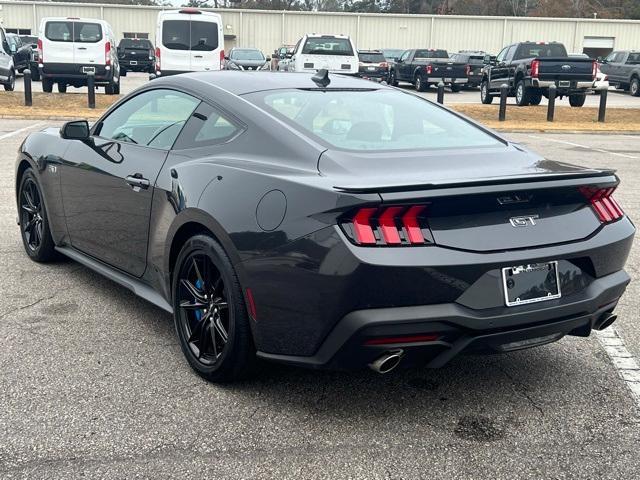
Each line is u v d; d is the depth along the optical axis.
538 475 2.89
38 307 4.73
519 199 3.21
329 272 2.97
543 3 88.88
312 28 51.06
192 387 3.62
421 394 3.61
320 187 3.06
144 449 3.01
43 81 21.19
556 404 3.53
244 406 3.43
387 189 2.91
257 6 93.62
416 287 2.96
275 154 3.51
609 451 3.09
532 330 3.23
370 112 4.00
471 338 3.09
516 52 23.77
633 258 6.44
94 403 3.41
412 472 2.89
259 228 3.23
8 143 12.46
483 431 3.24
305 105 3.91
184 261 3.75
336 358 3.07
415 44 51.62
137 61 40.38
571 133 18.50
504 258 3.10
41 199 5.42
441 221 3.08
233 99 3.93
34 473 2.81
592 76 20.61
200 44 20.31
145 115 4.50
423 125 4.01
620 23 52.19
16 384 3.60
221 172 3.57
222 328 3.57
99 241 4.71
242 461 2.94
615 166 11.88
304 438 3.14
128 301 4.91
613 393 3.67
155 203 4.01
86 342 4.17
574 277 3.37
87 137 4.88
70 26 20.64
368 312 2.95
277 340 3.25
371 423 3.29
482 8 97.06
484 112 21.22
